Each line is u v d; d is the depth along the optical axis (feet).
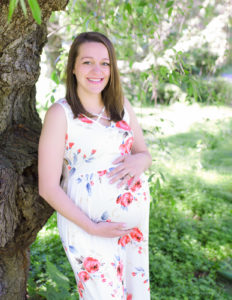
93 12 10.07
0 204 5.88
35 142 6.63
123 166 6.13
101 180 5.98
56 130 5.71
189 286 9.67
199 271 10.66
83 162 5.99
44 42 6.68
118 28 11.40
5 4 5.26
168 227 12.69
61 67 10.44
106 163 6.07
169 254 11.27
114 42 12.21
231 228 13.14
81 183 5.93
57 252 10.41
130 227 6.31
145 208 6.50
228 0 12.73
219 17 13.82
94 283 5.98
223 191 16.39
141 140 7.02
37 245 10.47
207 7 13.14
